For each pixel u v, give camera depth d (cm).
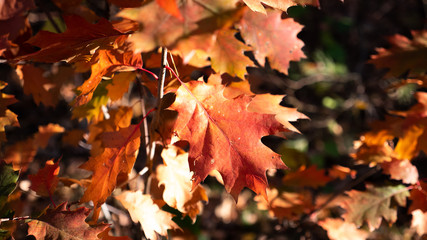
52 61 77
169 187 83
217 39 69
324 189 153
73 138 112
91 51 75
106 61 75
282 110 82
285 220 115
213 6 64
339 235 99
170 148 83
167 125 81
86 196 76
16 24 73
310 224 113
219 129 74
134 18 63
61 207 77
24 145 105
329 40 231
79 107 89
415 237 128
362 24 242
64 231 76
